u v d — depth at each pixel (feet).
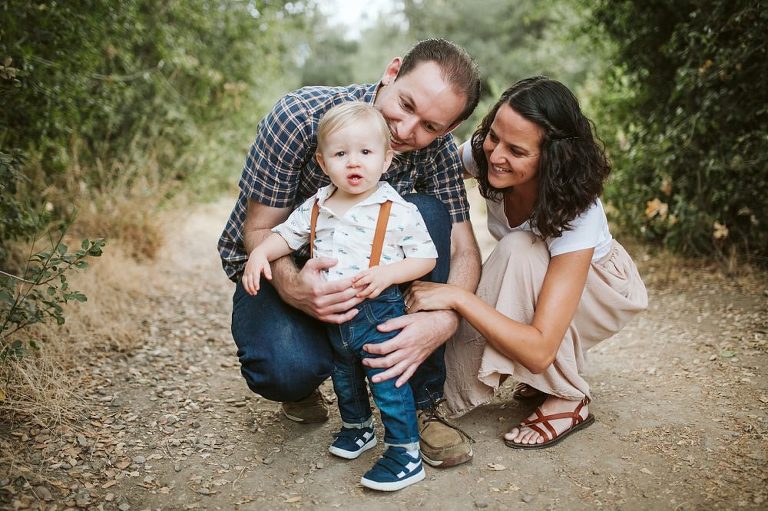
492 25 65.41
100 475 6.59
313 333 7.07
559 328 6.77
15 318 7.90
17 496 6.06
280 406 8.41
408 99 6.71
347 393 7.09
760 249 13.39
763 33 11.27
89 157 17.06
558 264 6.93
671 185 13.82
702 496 6.18
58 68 11.41
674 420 7.65
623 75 15.71
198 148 21.89
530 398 8.30
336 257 6.65
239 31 23.04
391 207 6.73
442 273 7.45
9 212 9.71
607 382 8.92
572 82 30.58
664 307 11.75
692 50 12.64
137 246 14.82
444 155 7.89
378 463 6.61
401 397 6.58
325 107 7.24
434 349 6.79
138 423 7.73
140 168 17.63
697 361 9.33
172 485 6.54
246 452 7.24
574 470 6.73
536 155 6.71
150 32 17.75
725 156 12.76
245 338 7.13
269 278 6.63
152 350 10.09
